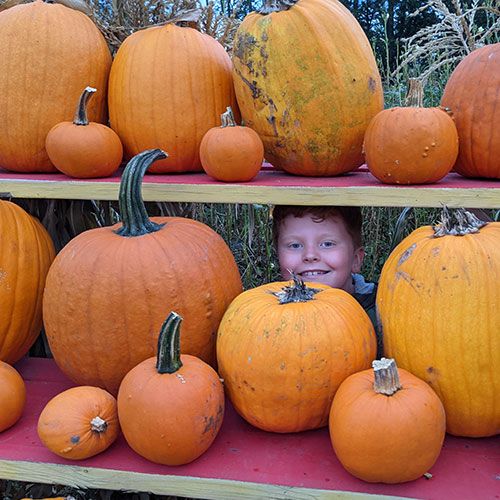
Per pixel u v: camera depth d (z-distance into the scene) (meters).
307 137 1.53
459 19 2.00
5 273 1.59
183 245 1.45
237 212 3.21
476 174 1.53
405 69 2.81
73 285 1.41
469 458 1.26
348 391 1.19
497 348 1.23
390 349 1.35
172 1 1.90
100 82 1.73
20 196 1.56
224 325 1.36
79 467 1.27
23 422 1.46
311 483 1.18
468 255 1.25
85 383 1.48
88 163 1.56
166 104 1.62
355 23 1.57
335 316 1.29
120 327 1.38
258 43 1.52
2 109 1.65
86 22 1.74
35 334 1.74
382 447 1.11
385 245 2.95
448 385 1.25
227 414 1.45
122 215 1.47
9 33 1.65
